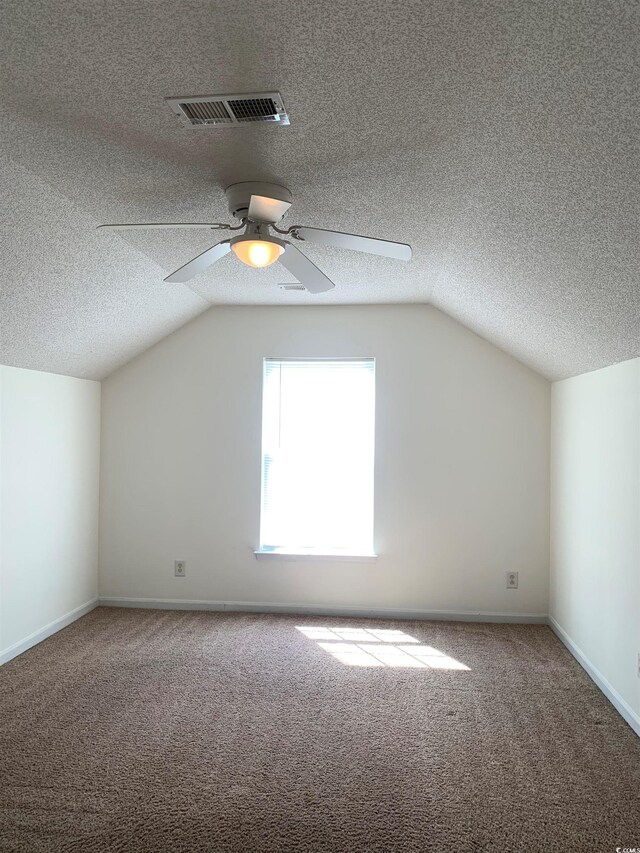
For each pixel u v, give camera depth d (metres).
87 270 3.19
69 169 2.32
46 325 3.49
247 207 2.48
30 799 2.37
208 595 4.83
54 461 4.23
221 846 2.12
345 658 3.85
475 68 1.66
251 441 4.81
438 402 4.68
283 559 4.77
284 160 2.26
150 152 2.20
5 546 3.71
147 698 3.25
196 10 1.45
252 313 4.82
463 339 4.67
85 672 3.59
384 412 4.71
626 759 2.69
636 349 2.91
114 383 4.91
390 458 4.70
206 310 4.85
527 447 4.62
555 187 2.08
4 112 1.93
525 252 2.71
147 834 2.17
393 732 2.92
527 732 2.93
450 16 1.45
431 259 3.46
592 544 3.61
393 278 3.93
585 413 3.77
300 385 4.84
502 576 4.62
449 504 4.66
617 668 3.19
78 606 4.61
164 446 4.87
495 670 3.69
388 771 2.59
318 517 4.81
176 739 2.83
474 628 4.46
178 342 4.87
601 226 2.12
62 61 1.66
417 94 1.80
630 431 3.04
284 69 1.69
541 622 4.59
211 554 4.83
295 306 4.79
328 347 4.76
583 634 3.76
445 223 2.85
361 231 3.00
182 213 2.78
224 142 2.12
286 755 2.70
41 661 3.75
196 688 3.38
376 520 4.70
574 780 2.53
